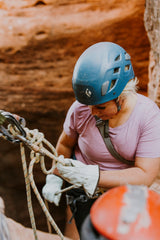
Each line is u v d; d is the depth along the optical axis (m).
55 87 6.66
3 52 6.70
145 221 0.86
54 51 6.56
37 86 6.73
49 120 6.71
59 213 6.14
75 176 1.81
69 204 2.31
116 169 2.07
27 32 6.54
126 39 6.31
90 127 1.98
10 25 6.56
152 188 3.12
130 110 1.87
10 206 6.46
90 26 6.33
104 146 1.99
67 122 2.14
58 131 6.67
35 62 6.66
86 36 6.39
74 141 2.23
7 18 6.57
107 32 6.31
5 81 6.80
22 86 6.79
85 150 2.09
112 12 6.23
